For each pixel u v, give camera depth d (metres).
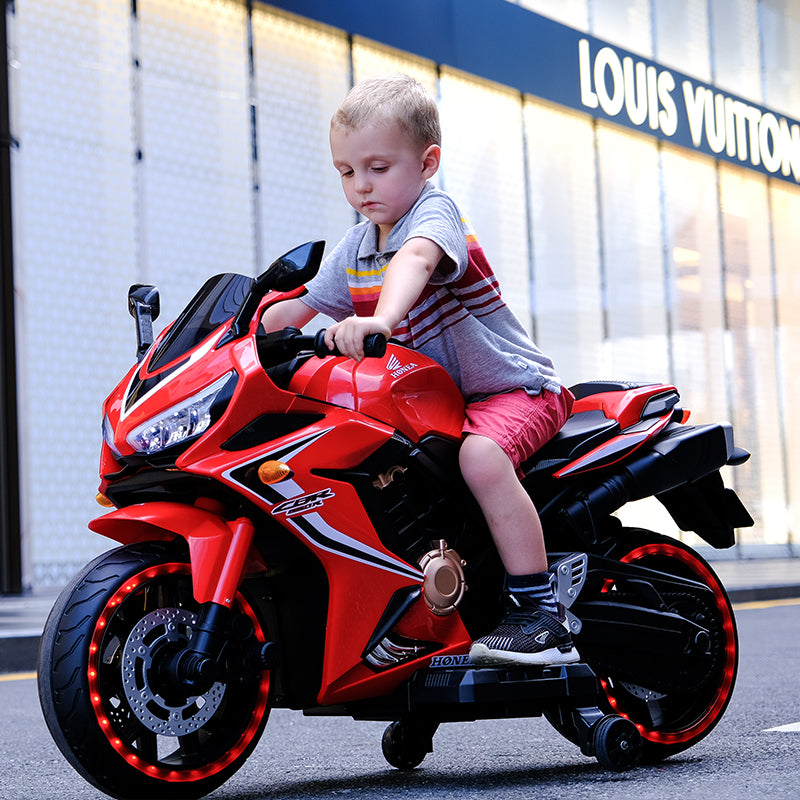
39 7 10.11
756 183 18.02
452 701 2.61
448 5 13.15
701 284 16.80
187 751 2.46
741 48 18.03
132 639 2.32
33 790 2.86
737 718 3.68
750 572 12.98
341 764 3.14
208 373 2.40
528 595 2.72
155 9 10.80
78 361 10.16
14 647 6.21
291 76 11.77
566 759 3.05
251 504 2.44
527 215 14.13
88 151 10.32
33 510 9.86
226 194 11.15
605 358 15.06
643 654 3.00
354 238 2.87
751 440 17.48
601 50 15.15
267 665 2.42
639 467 3.03
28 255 9.93
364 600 2.55
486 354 2.78
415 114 2.63
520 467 2.89
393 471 2.63
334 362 2.59
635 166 15.80
